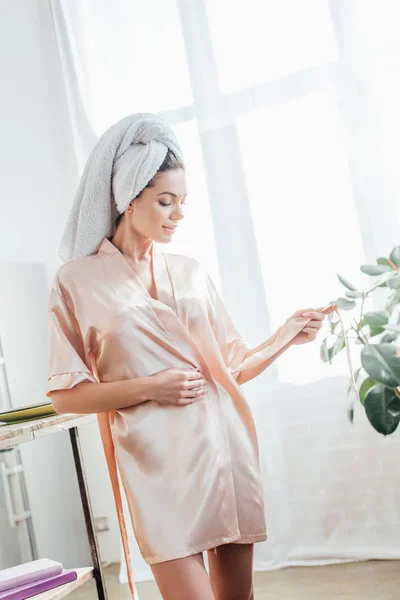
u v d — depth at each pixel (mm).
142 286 1493
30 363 2850
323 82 2590
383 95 2520
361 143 2543
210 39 2701
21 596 1581
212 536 1414
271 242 2656
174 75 2770
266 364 1651
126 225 1529
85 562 2844
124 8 2809
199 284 1610
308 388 2623
